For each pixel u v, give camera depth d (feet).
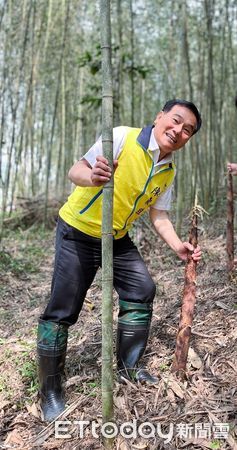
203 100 27.14
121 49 22.30
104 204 6.67
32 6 24.62
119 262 8.61
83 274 8.31
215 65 30.07
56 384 8.53
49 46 28.43
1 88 23.75
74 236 8.24
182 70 19.11
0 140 23.80
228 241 12.28
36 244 21.79
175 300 11.98
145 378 8.79
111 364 7.04
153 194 8.14
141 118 33.17
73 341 10.79
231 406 7.93
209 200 22.15
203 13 24.72
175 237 8.50
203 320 10.63
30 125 30.58
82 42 28.81
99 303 12.68
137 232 17.22
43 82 29.81
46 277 16.43
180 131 7.61
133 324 8.70
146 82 35.19
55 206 26.84
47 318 8.36
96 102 22.91
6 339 11.51
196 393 8.36
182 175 17.60
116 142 7.75
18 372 9.89
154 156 7.77
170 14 26.35
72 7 27.40
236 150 29.58
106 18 6.57
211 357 9.28
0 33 24.53
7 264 17.31
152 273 14.65
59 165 31.01
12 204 26.96
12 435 8.29
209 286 12.37
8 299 14.42
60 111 31.63
